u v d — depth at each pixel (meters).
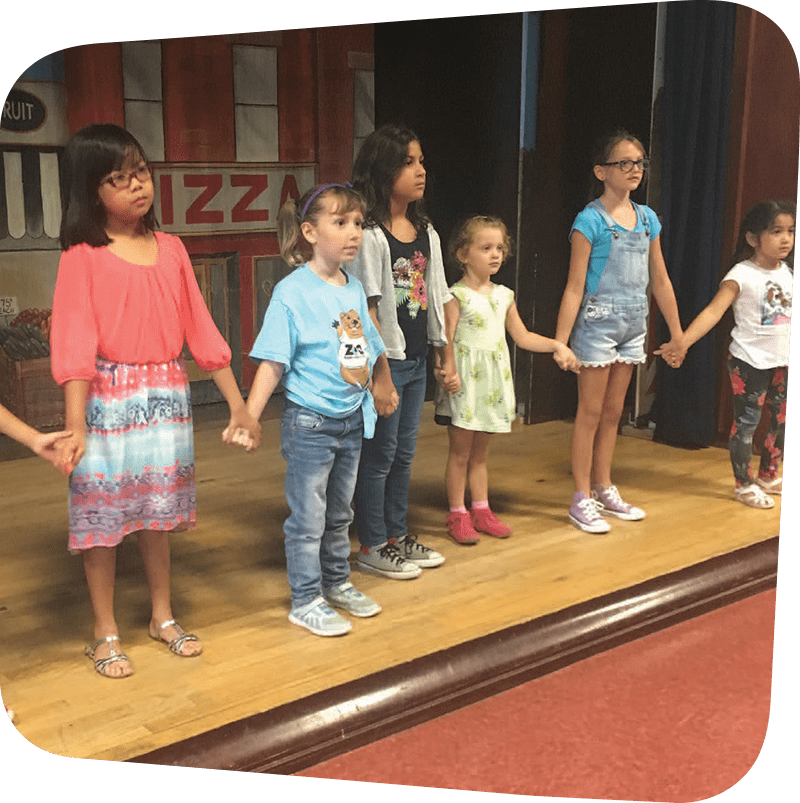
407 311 2.49
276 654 2.38
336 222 2.32
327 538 2.52
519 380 2.52
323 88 2.38
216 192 2.36
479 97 2.38
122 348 2.26
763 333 2.29
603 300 2.41
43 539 2.57
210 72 2.36
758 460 2.37
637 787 2.07
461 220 2.45
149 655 2.40
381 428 2.52
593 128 2.33
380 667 2.31
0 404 2.29
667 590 2.45
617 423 2.47
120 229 2.28
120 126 2.31
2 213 2.28
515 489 2.57
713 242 2.29
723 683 2.30
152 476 2.34
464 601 2.48
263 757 2.15
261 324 2.42
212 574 2.62
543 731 2.22
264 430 2.49
